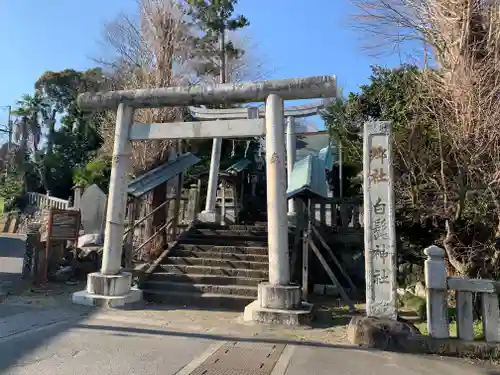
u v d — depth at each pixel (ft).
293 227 40.42
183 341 19.60
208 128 27.89
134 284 31.45
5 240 73.31
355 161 41.24
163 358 16.87
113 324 22.40
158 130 28.91
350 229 36.81
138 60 50.85
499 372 16.44
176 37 45.80
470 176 22.71
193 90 28.04
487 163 22.00
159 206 39.45
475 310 23.21
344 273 33.47
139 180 35.17
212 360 16.89
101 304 26.84
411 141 26.37
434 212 25.35
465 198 23.44
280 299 24.43
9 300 28.09
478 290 19.04
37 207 88.89
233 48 59.26
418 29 24.64
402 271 34.71
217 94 27.61
